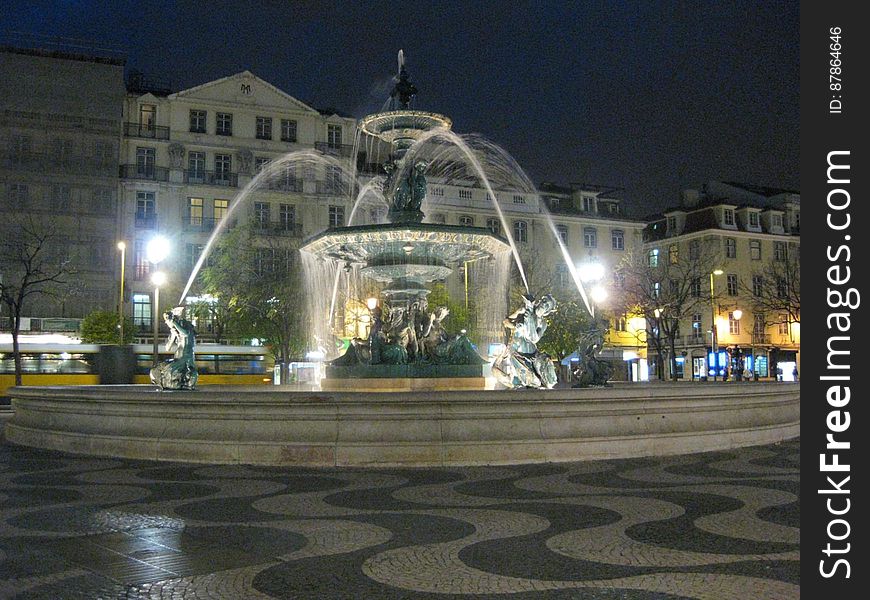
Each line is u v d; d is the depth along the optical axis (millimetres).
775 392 15891
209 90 57844
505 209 62188
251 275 44125
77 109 54656
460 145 20578
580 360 18797
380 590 5773
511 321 15750
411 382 16734
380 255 17312
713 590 5719
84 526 7988
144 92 58125
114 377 36688
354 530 7773
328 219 59812
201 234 56219
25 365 36062
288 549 7008
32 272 49062
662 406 13828
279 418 12656
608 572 6234
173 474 11672
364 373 16906
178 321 16516
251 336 42219
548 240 64062
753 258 69875
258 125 59156
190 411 13172
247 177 57969
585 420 13109
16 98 53594
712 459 13180
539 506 9023
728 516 8383
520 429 12672
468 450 12328
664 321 61125
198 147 57250
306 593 5699
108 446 13938
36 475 11633
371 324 17609
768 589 5738
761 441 15328
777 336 69875
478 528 7848
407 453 12250
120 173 55469
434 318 17562
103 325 48750
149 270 55125
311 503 9258
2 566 6434
